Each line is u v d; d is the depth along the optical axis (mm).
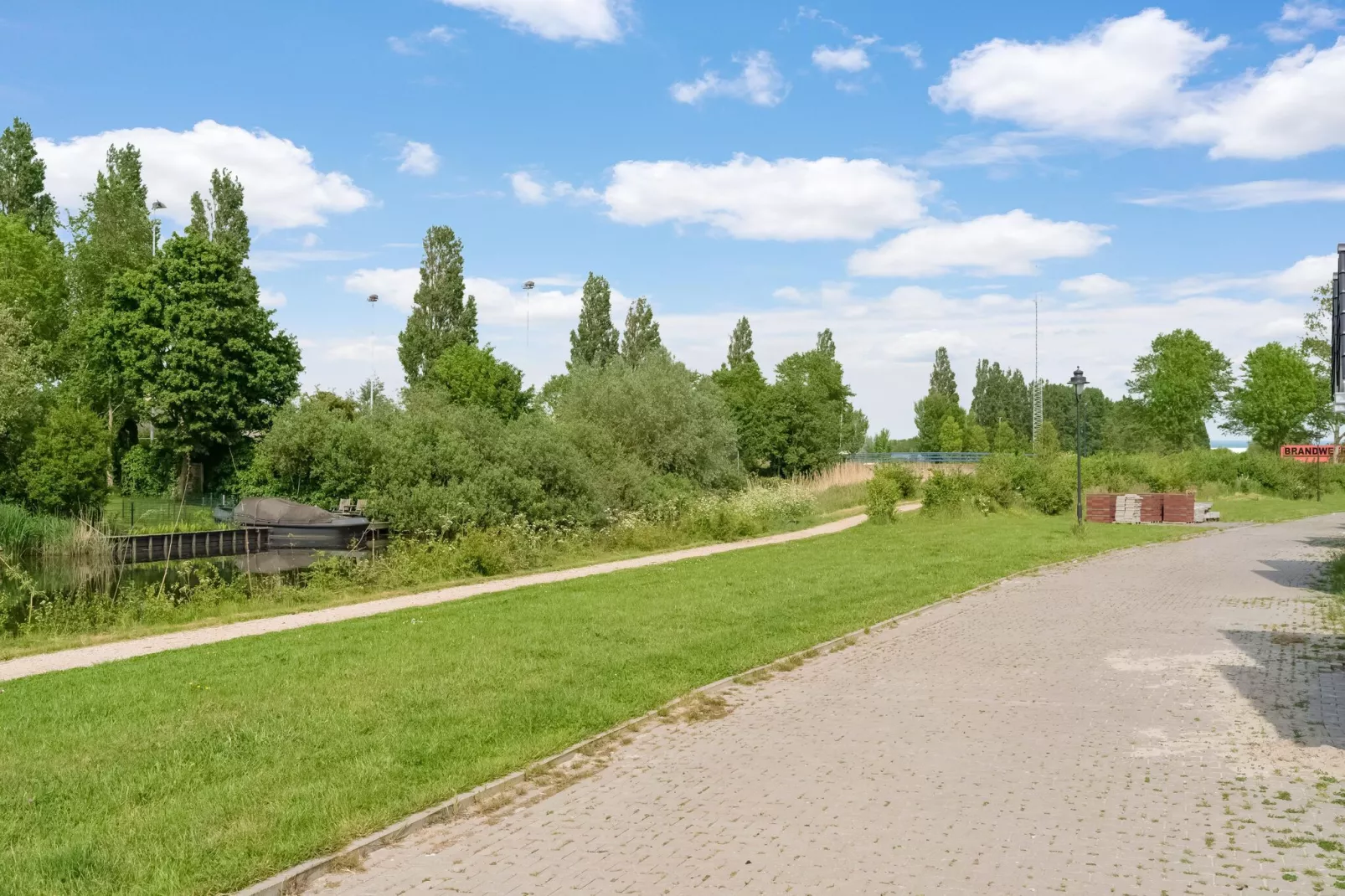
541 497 27203
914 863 5723
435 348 64938
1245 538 29141
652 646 12258
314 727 8508
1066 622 14375
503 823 6539
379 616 14977
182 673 10766
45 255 52188
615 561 23406
